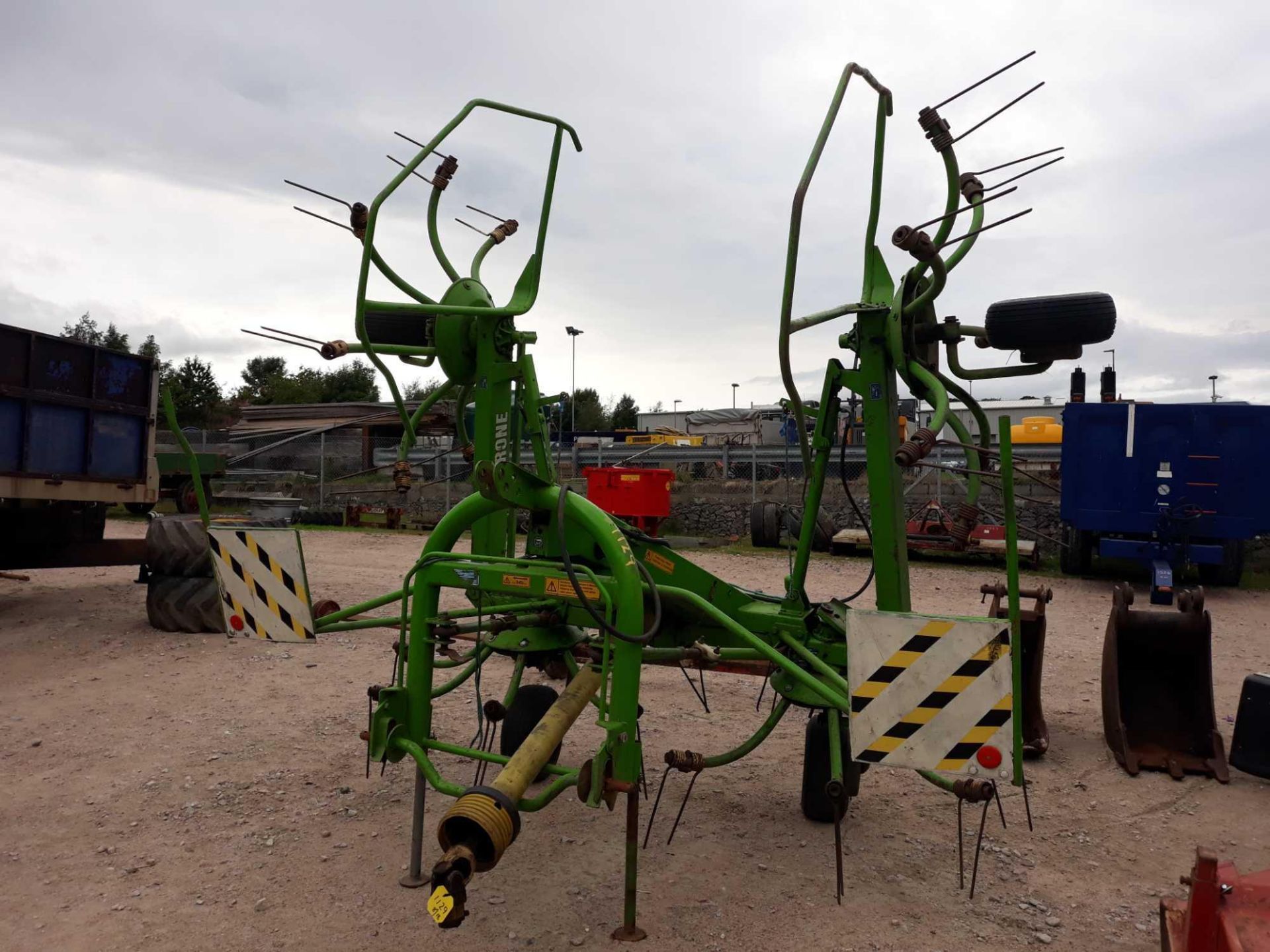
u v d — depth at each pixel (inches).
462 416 193.6
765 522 557.6
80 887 126.5
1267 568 511.2
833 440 161.8
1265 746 174.2
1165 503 420.2
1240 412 413.1
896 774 179.6
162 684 230.4
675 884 130.7
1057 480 587.2
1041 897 129.3
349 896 125.2
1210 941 81.5
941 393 145.6
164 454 591.2
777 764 184.2
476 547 178.5
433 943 113.3
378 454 910.4
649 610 155.6
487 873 133.1
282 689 228.2
